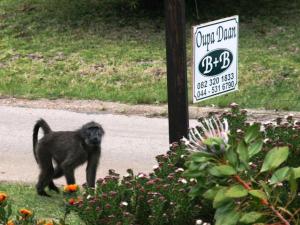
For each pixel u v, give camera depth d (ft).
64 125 60.08
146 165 49.98
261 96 65.67
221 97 65.31
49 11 90.07
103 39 81.71
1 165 49.62
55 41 81.82
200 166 19.51
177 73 34.65
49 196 42.47
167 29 34.50
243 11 87.61
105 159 51.19
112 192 24.72
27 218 24.31
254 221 18.10
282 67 71.82
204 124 26.22
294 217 19.12
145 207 25.36
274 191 19.36
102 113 63.36
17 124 60.08
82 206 24.77
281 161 18.45
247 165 18.80
